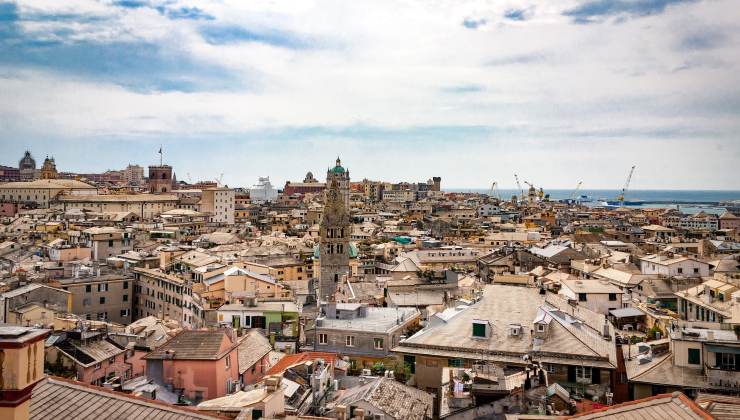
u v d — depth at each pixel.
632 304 142.62
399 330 116.69
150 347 102.06
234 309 128.00
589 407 64.56
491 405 64.94
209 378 78.56
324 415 70.44
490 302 107.38
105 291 191.62
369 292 168.00
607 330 97.19
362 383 83.88
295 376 79.69
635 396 78.94
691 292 148.38
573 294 139.75
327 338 116.06
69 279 188.12
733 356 76.94
